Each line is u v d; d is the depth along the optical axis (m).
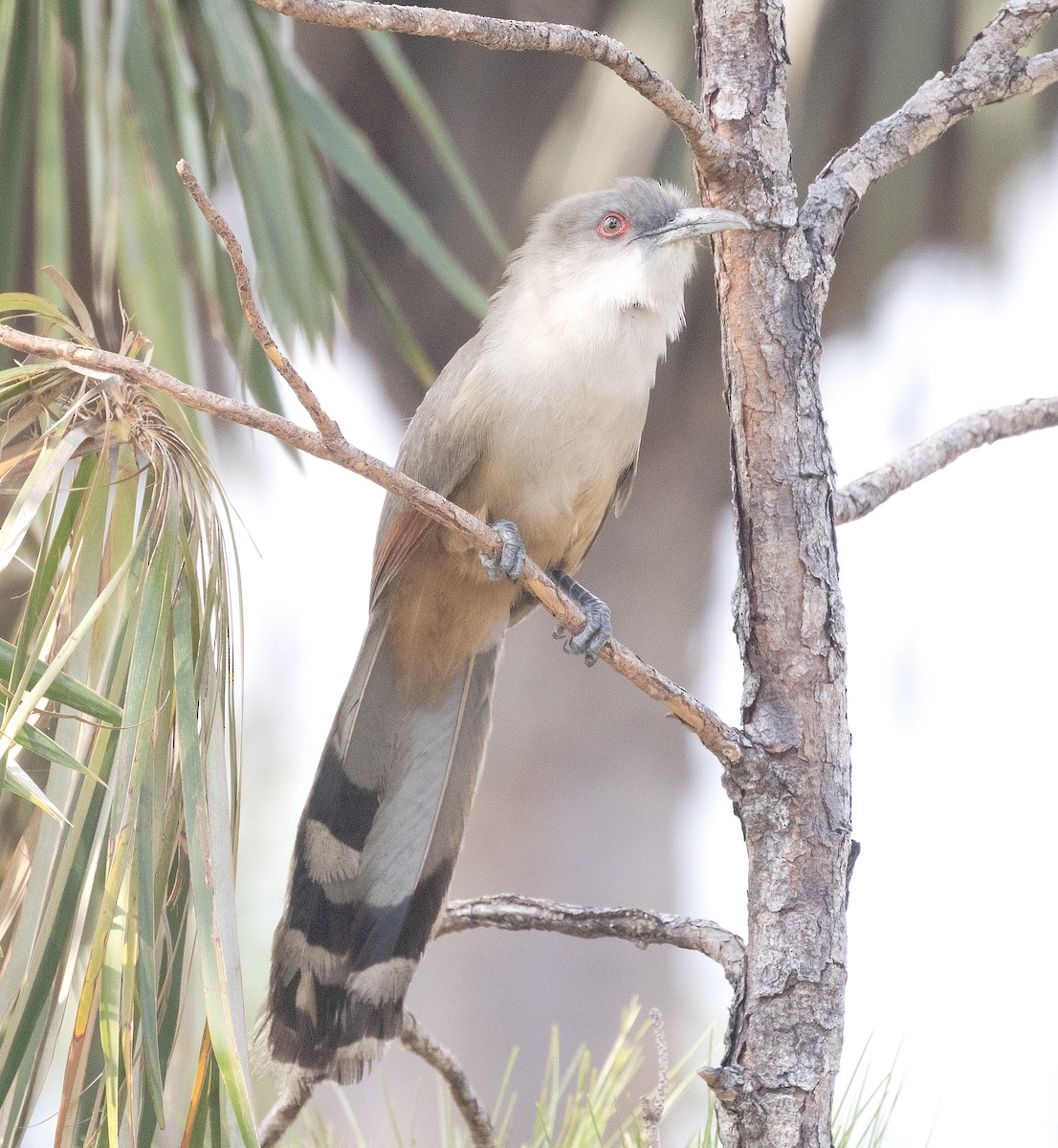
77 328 4.73
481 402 7.83
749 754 5.20
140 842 4.23
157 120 7.07
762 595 5.40
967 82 6.00
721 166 5.46
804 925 5.08
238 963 4.07
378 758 7.71
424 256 7.61
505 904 6.11
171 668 4.55
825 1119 4.95
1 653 4.46
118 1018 3.96
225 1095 4.40
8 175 7.04
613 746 17.33
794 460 5.44
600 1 15.14
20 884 4.54
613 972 16.31
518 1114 14.97
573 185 12.73
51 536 4.39
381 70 15.60
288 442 4.49
